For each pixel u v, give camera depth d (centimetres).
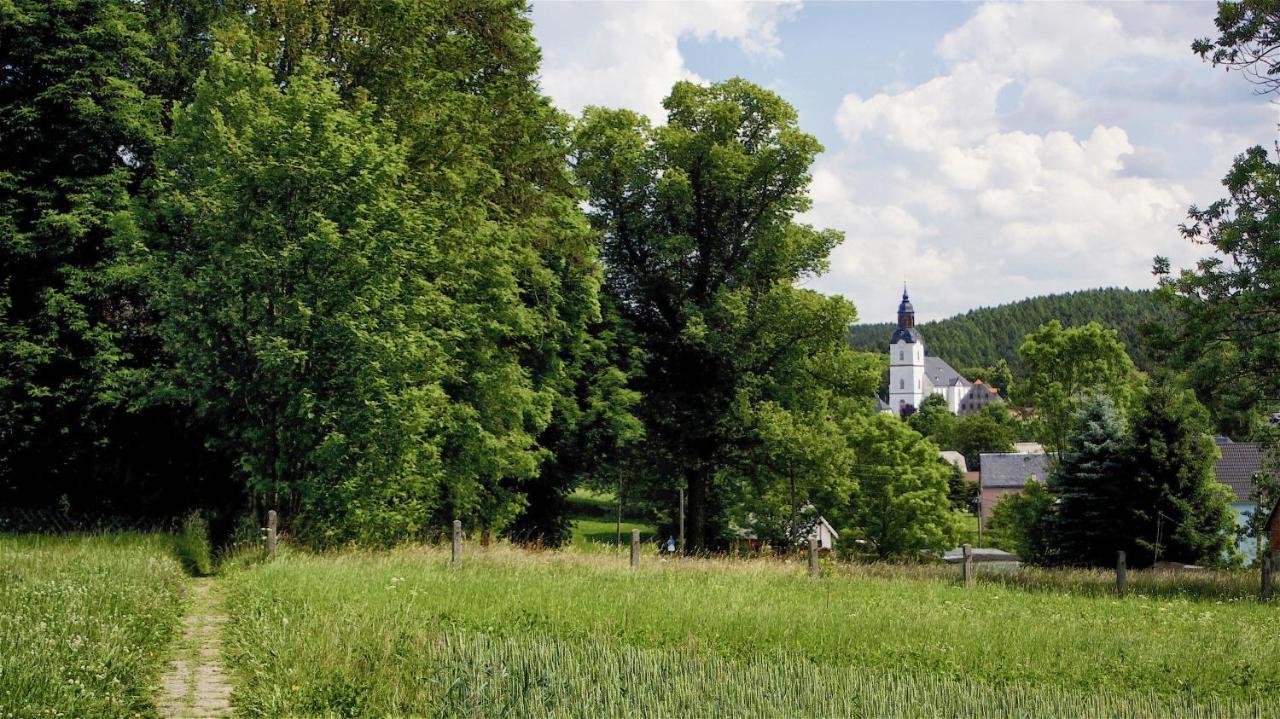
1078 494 4147
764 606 1510
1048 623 1476
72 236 2514
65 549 2061
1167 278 2730
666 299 3884
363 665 1045
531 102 3328
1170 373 2794
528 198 3294
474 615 1330
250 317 2186
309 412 2162
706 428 3791
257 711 910
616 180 3841
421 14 2786
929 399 18150
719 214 3834
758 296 3762
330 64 2709
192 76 2753
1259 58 2577
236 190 2172
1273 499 3103
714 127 3741
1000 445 13738
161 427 2723
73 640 989
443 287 2791
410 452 2328
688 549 4031
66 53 2603
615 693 923
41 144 2616
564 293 3444
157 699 962
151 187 2447
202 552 2194
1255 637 1405
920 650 1195
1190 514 3984
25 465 2602
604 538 6162
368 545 2322
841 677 1009
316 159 2189
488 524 3247
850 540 6184
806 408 3838
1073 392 5003
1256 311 2600
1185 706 963
